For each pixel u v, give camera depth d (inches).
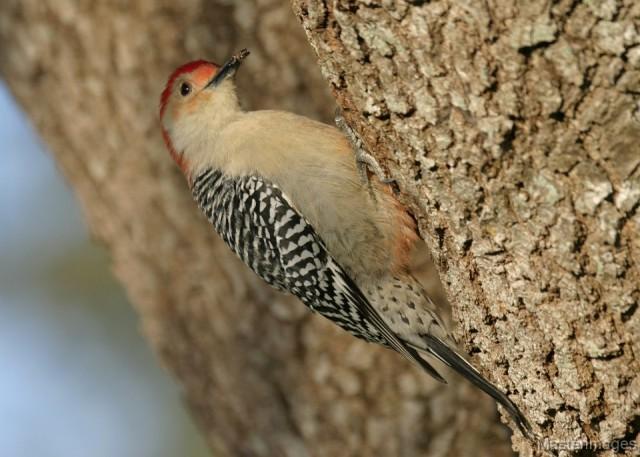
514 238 312.0
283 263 439.5
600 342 306.0
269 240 438.9
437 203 327.6
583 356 312.0
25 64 521.3
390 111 323.3
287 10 475.5
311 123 435.8
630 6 273.7
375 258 422.3
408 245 412.8
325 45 328.8
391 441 477.4
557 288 308.5
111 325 725.9
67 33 504.7
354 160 422.0
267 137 438.0
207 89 462.6
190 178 474.0
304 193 426.3
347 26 316.2
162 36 490.6
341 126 433.4
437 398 474.6
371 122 334.6
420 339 425.4
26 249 737.0
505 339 331.0
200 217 497.7
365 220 418.0
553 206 299.9
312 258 432.5
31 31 513.0
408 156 328.8
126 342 722.8
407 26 303.7
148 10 490.6
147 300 524.7
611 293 299.4
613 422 312.3
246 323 494.0
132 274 527.5
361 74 324.2
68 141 527.2
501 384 344.5
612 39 277.0
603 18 276.7
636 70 277.4
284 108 478.6
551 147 294.5
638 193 286.0
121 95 501.4
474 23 292.5
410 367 475.2
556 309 311.1
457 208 321.4
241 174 442.6
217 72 464.1
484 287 329.1
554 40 283.6
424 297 424.8
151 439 708.0
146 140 502.0
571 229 299.1
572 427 322.3
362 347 477.1
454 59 299.7
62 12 502.9
